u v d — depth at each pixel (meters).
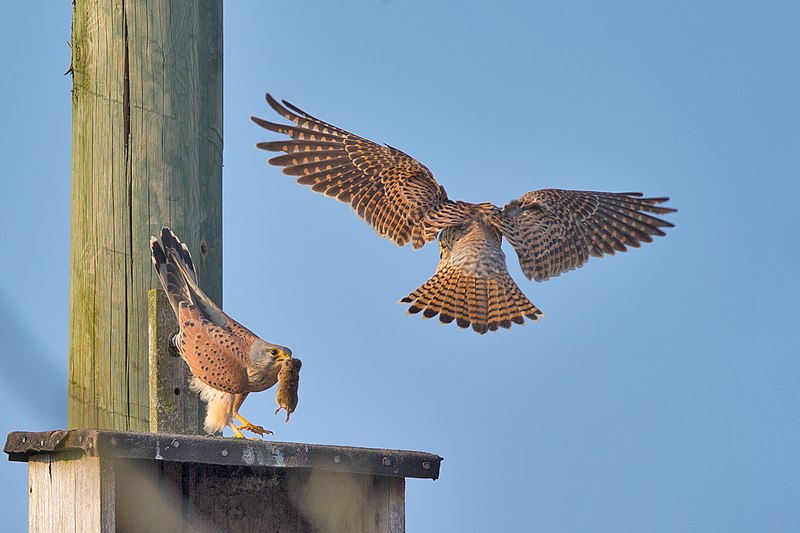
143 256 11.57
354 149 13.24
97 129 11.69
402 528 11.49
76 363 11.57
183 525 11.42
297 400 11.02
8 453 10.95
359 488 11.71
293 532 11.89
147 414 11.46
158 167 11.66
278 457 10.68
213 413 11.35
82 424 11.42
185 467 11.51
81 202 11.71
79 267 11.66
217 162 12.27
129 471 10.88
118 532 11.05
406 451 11.42
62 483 10.65
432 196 13.13
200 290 11.55
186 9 11.96
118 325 11.49
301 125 13.13
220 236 12.25
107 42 11.77
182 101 11.82
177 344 11.28
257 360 11.09
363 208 12.95
